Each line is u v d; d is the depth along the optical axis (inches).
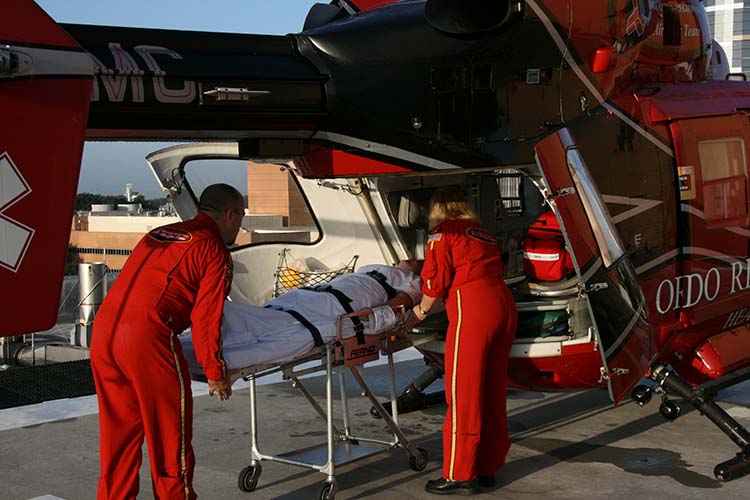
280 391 249.1
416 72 167.3
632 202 186.2
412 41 169.0
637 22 190.7
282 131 161.3
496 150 171.2
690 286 199.0
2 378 259.4
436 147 168.1
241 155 167.2
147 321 135.9
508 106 172.2
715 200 203.6
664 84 205.5
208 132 153.7
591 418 222.1
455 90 168.9
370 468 183.8
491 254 166.1
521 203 227.6
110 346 137.3
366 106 164.6
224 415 224.4
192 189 224.1
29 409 225.3
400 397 225.5
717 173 204.5
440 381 265.4
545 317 186.9
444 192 169.0
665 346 197.0
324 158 169.0
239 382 258.7
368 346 166.6
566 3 177.9
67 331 346.3
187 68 147.9
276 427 213.9
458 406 163.0
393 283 178.1
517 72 173.0
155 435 137.4
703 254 201.2
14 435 204.2
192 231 141.3
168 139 155.7
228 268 140.9
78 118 120.2
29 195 116.3
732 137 208.4
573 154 170.1
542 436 207.2
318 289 169.6
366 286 171.6
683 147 196.2
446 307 167.0
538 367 183.0
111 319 137.8
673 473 179.5
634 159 187.8
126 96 141.1
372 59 166.4
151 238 142.3
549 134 171.8
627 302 171.5
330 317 161.3
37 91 116.6
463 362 161.9
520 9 171.8
